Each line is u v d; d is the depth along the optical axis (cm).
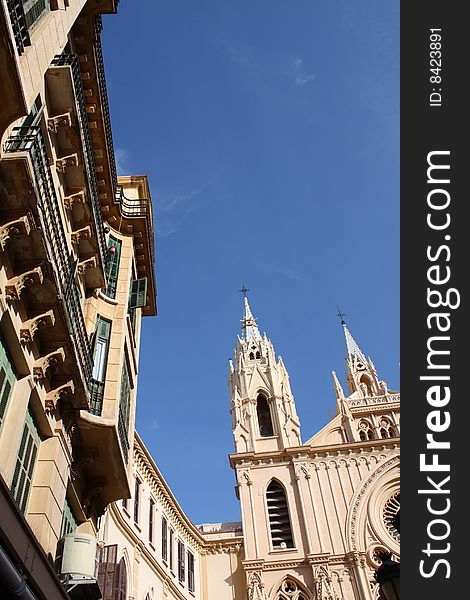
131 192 2566
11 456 1180
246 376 4725
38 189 1170
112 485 1777
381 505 3838
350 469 4031
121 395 1872
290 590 3562
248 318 5456
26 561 1108
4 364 1213
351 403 4572
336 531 3744
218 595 3722
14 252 1217
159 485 3297
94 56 1788
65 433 1484
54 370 1415
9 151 1140
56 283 1273
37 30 1274
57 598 1269
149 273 2436
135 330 2341
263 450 4228
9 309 1211
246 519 3878
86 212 1703
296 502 3925
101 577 2028
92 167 1738
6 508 1035
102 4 1745
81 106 1605
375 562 3569
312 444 4256
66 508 1595
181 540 3631
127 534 2630
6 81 1038
